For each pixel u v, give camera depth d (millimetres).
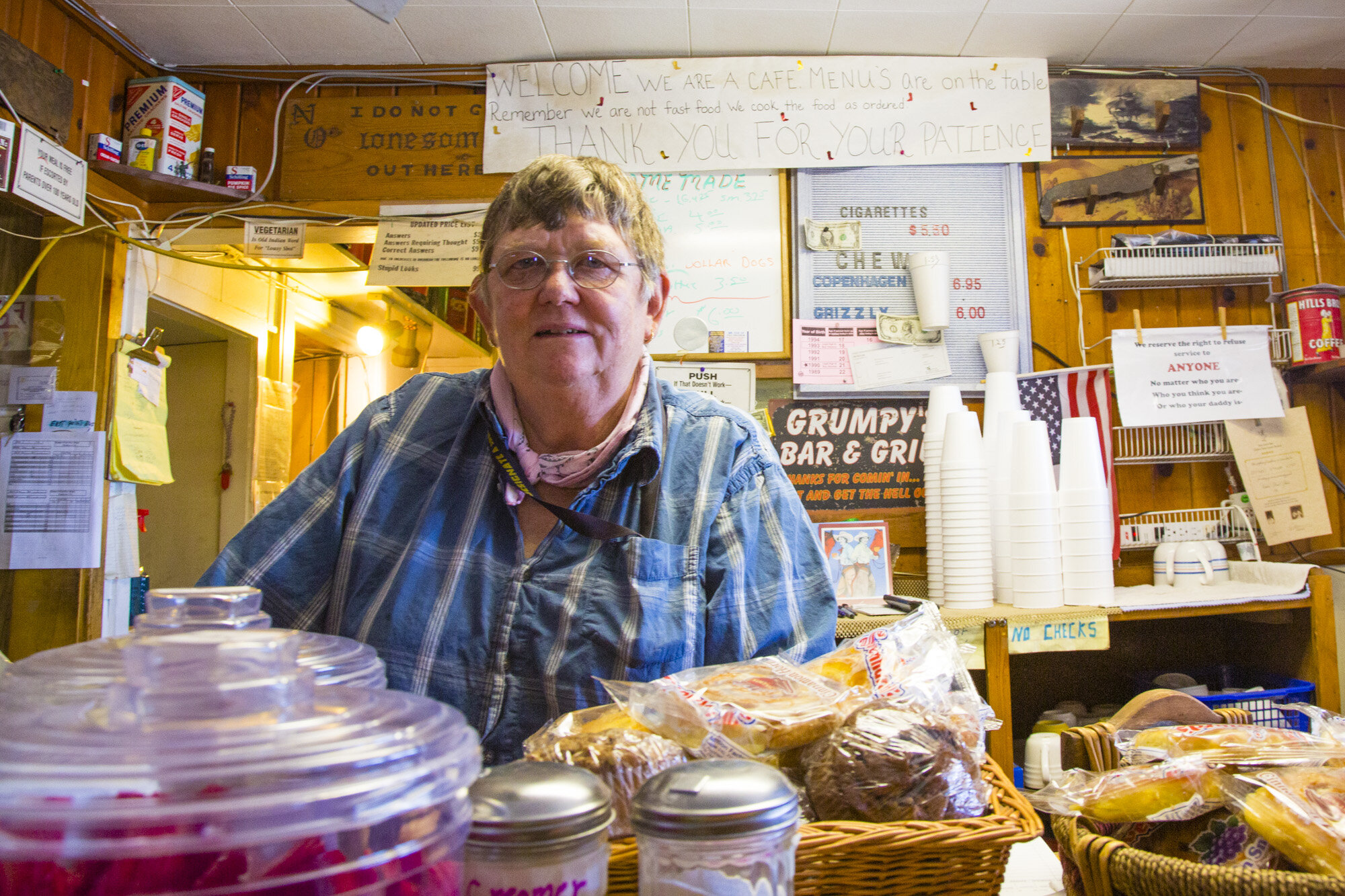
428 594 978
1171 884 688
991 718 796
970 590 1993
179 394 3189
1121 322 2531
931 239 2523
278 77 2633
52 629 2195
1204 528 2383
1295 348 2430
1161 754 870
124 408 2314
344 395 4168
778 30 2455
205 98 2646
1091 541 1951
